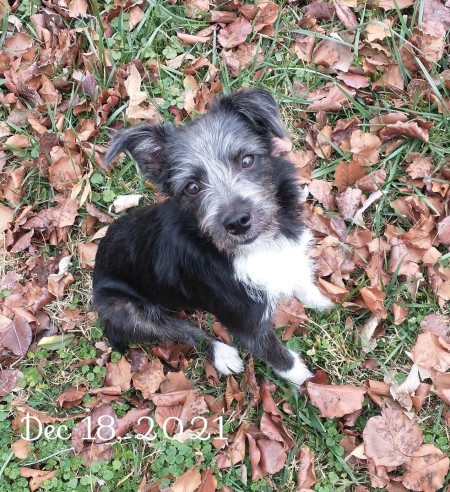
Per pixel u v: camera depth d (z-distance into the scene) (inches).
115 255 27.7
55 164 31.4
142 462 27.4
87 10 34.8
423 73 32.1
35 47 34.2
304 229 26.3
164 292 26.6
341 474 26.8
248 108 24.3
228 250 24.3
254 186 23.7
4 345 29.0
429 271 29.2
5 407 28.3
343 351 28.7
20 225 30.8
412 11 34.3
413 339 28.7
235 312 25.6
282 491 26.6
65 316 30.1
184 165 24.1
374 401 27.5
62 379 29.0
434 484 25.8
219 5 34.8
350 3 34.0
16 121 32.8
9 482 27.2
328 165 31.5
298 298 28.9
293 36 34.0
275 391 28.3
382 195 30.6
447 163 30.7
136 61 33.3
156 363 28.8
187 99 32.5
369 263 29.2
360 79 32.7
